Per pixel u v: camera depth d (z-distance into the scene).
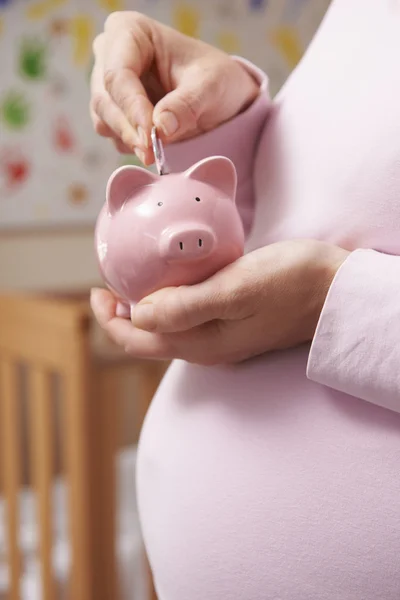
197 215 0.53
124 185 0.55
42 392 1.42
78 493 1.33
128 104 0.59
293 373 0.56
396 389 0.49
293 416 0.55
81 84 2.31
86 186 2.36
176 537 0.60
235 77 0.63
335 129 0.58
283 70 2.54
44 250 2.33
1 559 1.74
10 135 2.25
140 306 0.53
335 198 0.57
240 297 0.51
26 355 1.43
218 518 0.57
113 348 1.53
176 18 2.38
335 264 0.52
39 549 1.48
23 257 2.30
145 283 0.54
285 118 0.63
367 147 0.55
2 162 2.25
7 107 2.23
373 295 0.49
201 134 0.64
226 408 0.59
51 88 2.28
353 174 0.56
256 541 0.56
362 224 0.56
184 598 0.61
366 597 0.52
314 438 0.54
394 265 0.50
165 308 0.52
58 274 2.35
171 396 0.64
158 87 0.67
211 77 0.61
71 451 1.33
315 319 0.53
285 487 0.55
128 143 0.60
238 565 0.56
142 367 1.61
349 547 0.52
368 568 0.52
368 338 0.49
